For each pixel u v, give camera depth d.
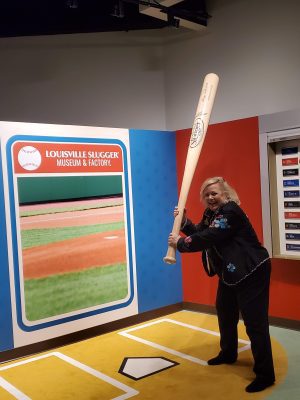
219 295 3.04
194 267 4.45
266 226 3.82
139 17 5.11
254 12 4.70
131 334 3.84
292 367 2.98
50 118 5.16
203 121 3.35
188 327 3.97
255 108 4.75
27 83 5.05
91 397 2.69
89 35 5.30
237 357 3.20
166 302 4.42
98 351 3.46
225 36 4.96
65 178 3.64
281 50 4.50
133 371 3.05
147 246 4.25
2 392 2.79
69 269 3.68
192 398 2.63
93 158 3.83
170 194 4.46
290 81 4.44
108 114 5.39
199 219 4.34
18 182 3.38
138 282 4.18
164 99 5.61
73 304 3.71
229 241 2.74
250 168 3.94
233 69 4.92
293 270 3.73
